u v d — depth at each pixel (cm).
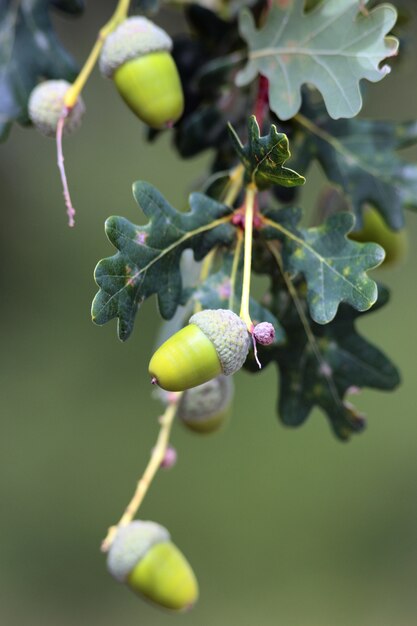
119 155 453
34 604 455
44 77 193
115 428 455
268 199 177
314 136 177
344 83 149
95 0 396
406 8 199
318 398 174
